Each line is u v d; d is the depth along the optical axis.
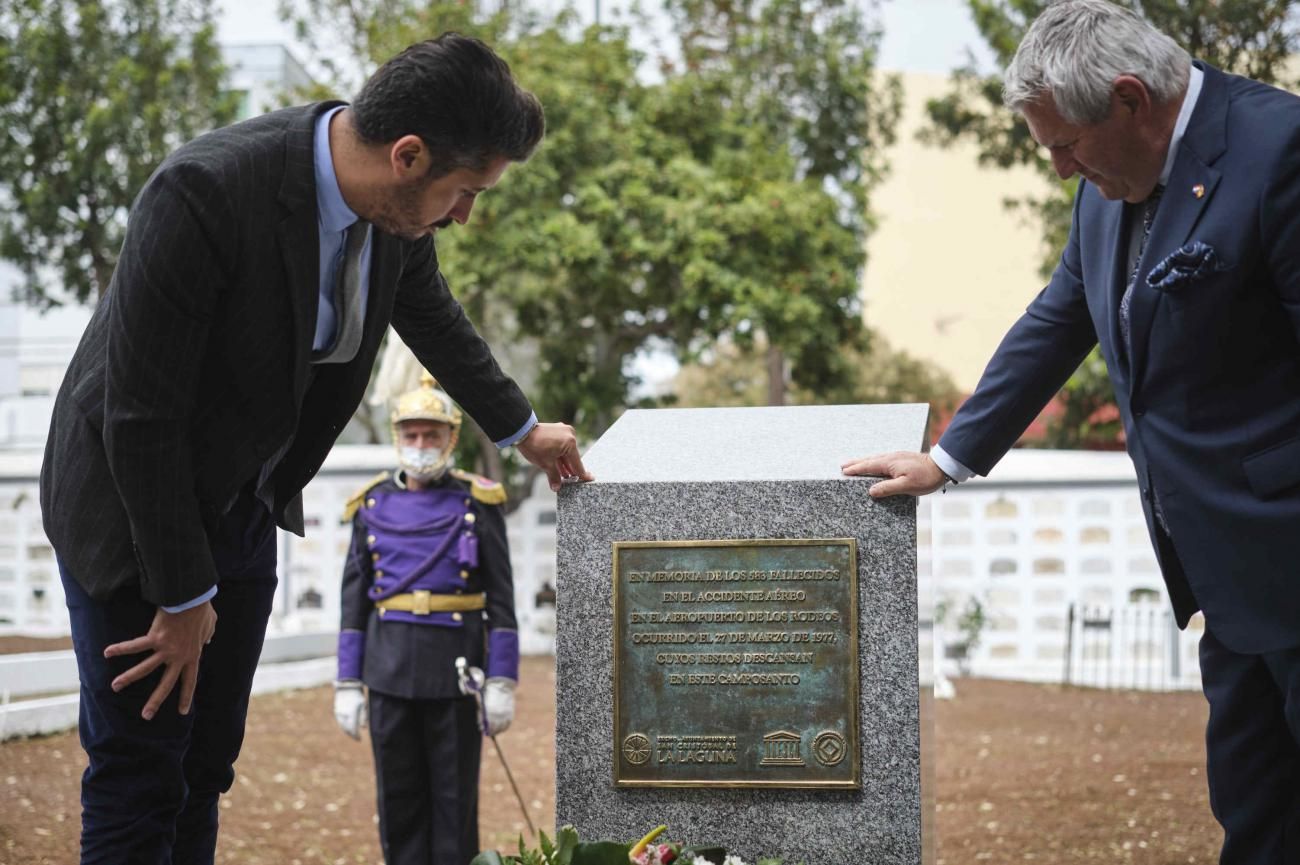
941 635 13.09
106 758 2.70
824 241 14.31
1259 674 2.91
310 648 11.48
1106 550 13.02
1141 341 2.87
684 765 3.13
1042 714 10.11
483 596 4.87
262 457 2.73
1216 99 2.79
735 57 17.05
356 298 2.79
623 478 3.21
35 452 15.45
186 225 2.47
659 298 14.26
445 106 2.50
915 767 3.06
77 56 15.97
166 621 2.61
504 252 13.23
